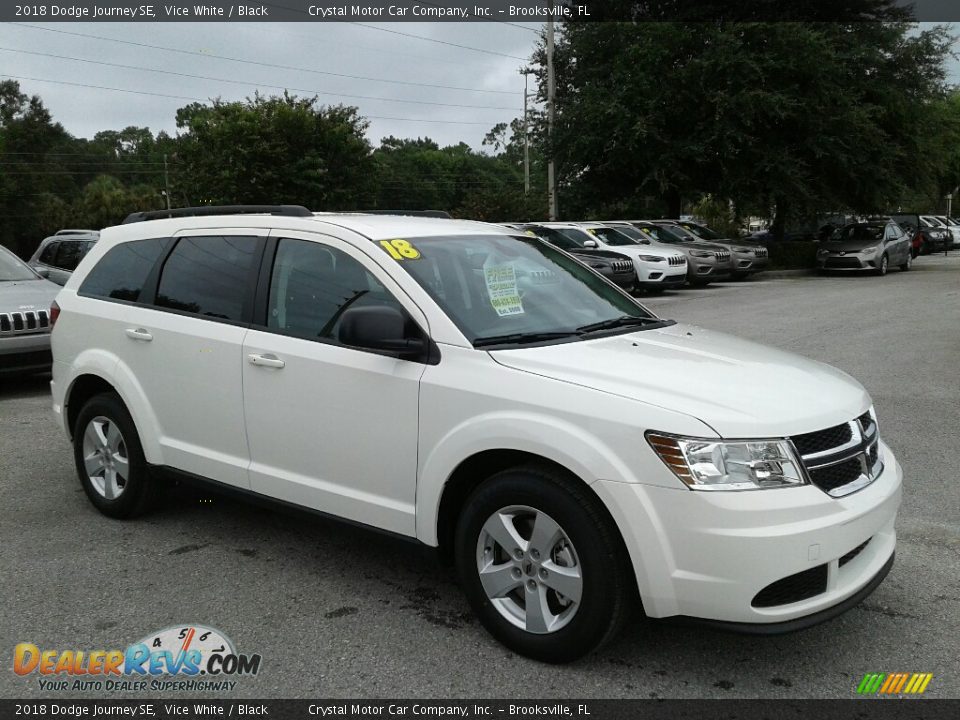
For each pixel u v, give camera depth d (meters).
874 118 25.61
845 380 3.72
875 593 3.96
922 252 37.88
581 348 3.61
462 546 3.53
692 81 24.03
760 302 17.11
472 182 92.06
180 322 4.54
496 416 3.33
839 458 3.19
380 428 3.70
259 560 4.41
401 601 3.93
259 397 4.15
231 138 27.08
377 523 3.78
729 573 2.95
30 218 65.38
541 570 3.29
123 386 4.77
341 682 3.25
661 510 3.01
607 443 3.09
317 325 4.01
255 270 4.32
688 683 3.23
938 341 11.18
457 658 3.41
